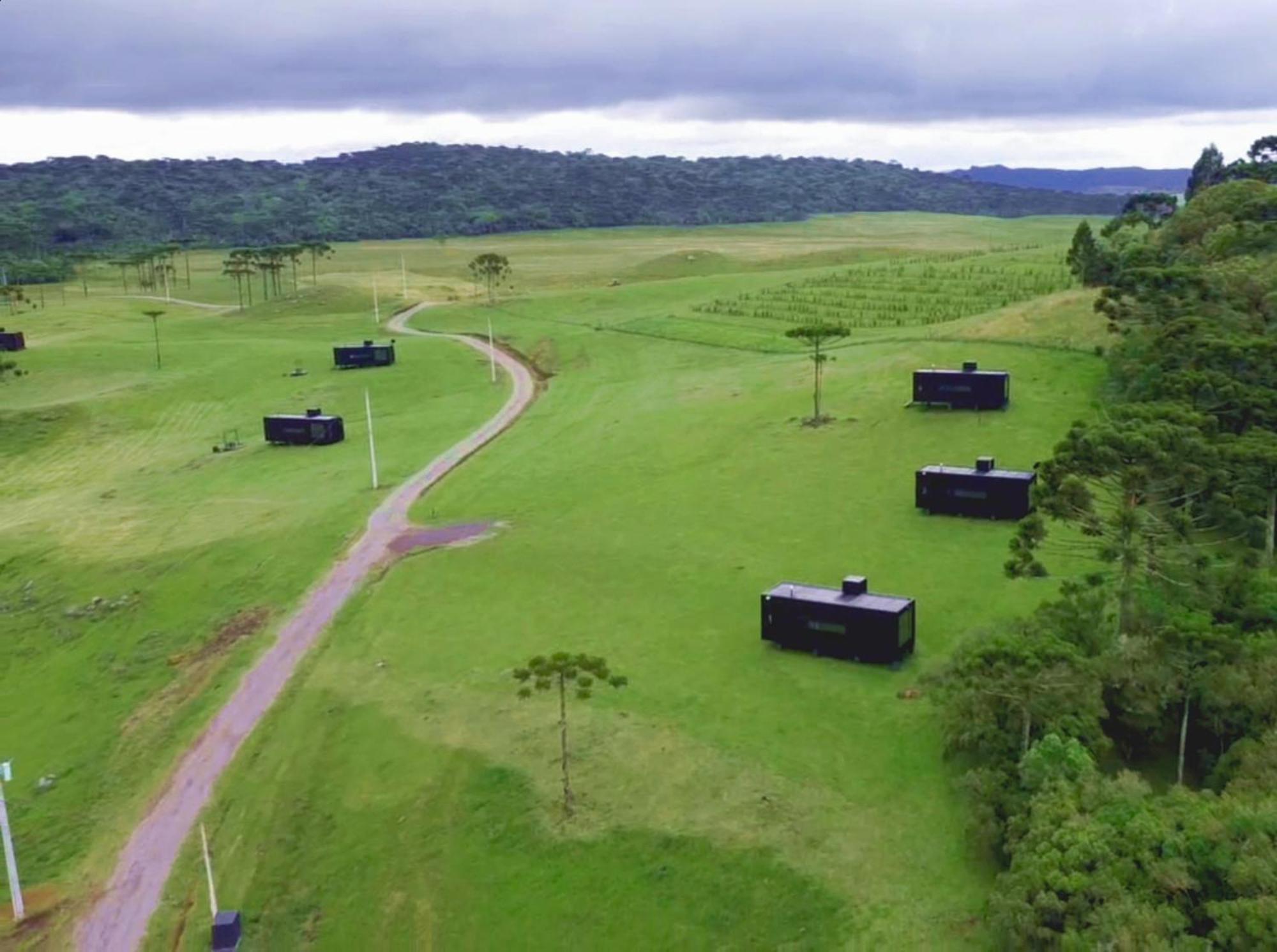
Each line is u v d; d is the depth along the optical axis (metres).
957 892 30.66
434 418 100.69
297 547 66.19
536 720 42.41
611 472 75.38
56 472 98.88
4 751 49.06
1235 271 66.12
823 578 53.81
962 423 74.25
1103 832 28.30
